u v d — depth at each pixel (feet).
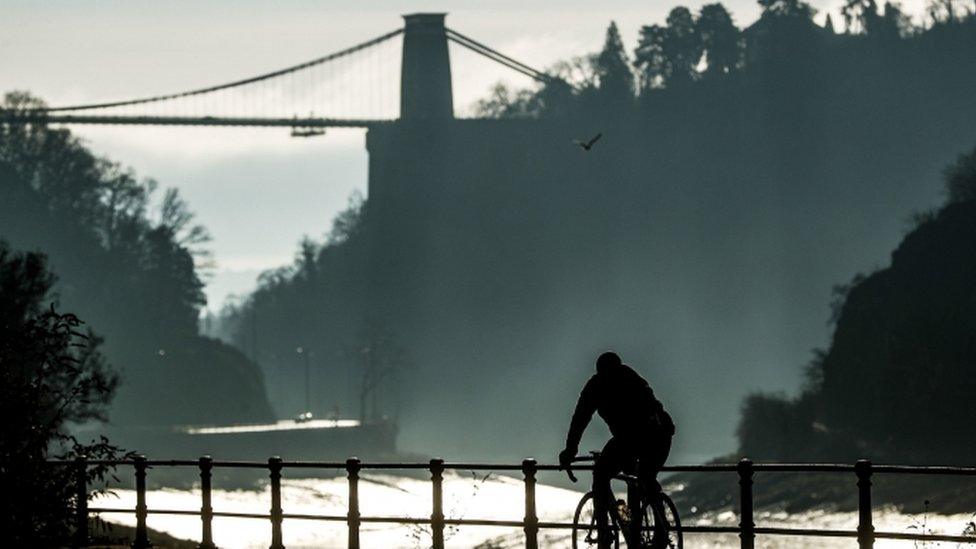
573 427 103.14
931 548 122.72
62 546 134.51
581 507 105.40
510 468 111.86
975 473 100.32
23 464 132.16
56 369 139.54
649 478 101.40
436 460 117.39
